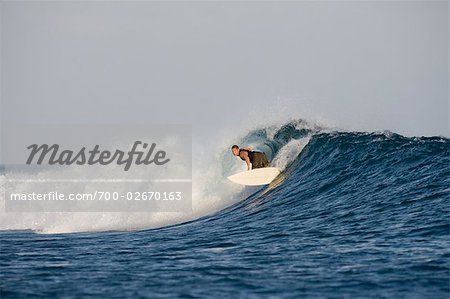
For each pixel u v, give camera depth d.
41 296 41.12
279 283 42.00
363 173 73.88
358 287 40.44
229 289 41.16
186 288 41.75
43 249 57.78
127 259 51.22
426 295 38.47
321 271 44.25
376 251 48.69
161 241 59.47
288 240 55.06
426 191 65.19
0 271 48.00
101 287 42.69
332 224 59.69
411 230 54.16
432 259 45.34
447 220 55.69
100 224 75.19
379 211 61.78
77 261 51.19
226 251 52.41
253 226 63.19
